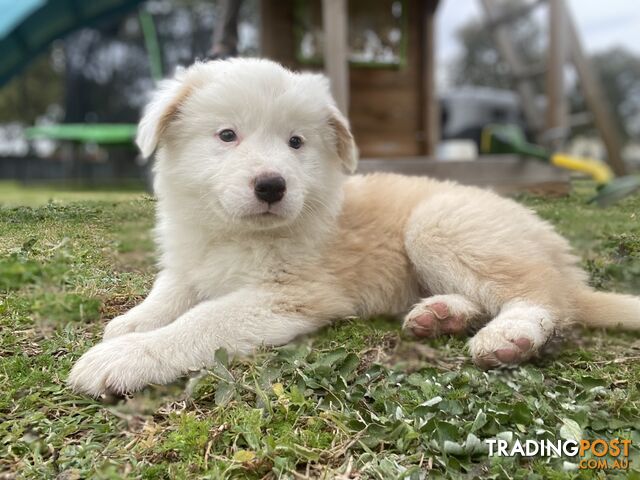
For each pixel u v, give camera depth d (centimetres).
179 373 29
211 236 37
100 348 28
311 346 32
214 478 20
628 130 345
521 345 30
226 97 35
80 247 35
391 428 23
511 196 50
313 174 36
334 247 38
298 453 21
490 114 244
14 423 23
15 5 120
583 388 27
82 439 23
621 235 42
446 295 37
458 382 28
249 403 26
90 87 191
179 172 36
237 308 33
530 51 323
